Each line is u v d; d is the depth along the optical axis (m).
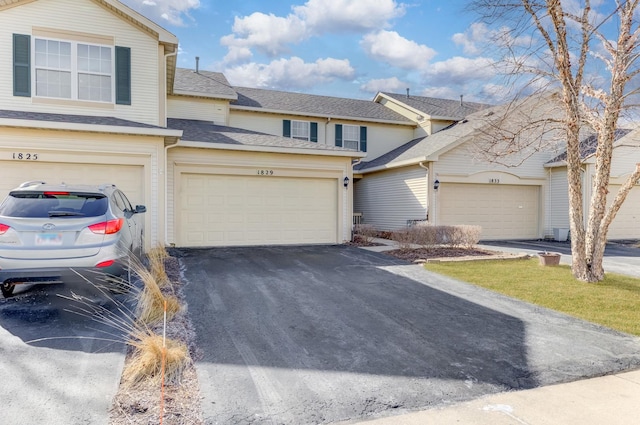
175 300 5.65
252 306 5.91
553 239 17.00
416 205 16.14
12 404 3.12
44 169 9.64
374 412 3.21
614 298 6.75
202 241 12.15
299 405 3.27
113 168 10.12
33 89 10.34
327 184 13.61
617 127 9.41
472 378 3.84
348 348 4.47
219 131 14.21
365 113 21.34
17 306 5.56
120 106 10.98
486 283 7.77
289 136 19.66
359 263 9.79
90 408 3.10
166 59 12.34
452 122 20.64
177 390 3.43
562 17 7.57
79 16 10.72
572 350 4.56
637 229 17.30
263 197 12.83
